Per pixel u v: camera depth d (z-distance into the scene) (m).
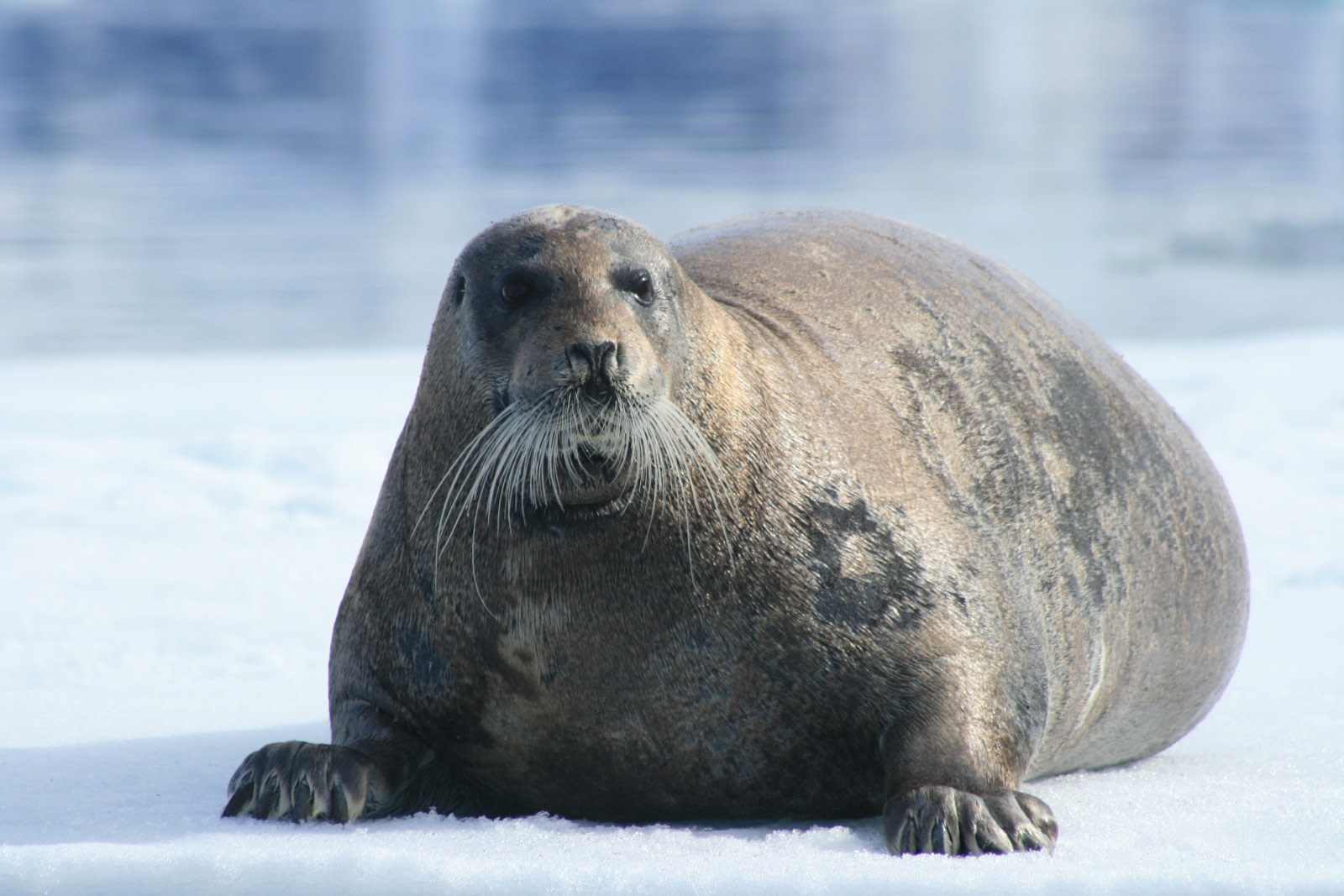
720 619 15.96
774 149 138.38
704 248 20.70
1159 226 95.81
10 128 146.50
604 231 16.31
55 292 73.12
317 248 88.00
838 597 16.31
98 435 44.25
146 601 29.36
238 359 57.38
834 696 16.27
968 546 17.41
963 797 15.27
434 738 17.02
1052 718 18.59
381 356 57.97
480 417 16.14
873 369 18.48
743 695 16.14
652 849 15.10
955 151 140.25
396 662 17.03
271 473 40.25
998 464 18.52
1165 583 20.14
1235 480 38.53
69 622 27.73
